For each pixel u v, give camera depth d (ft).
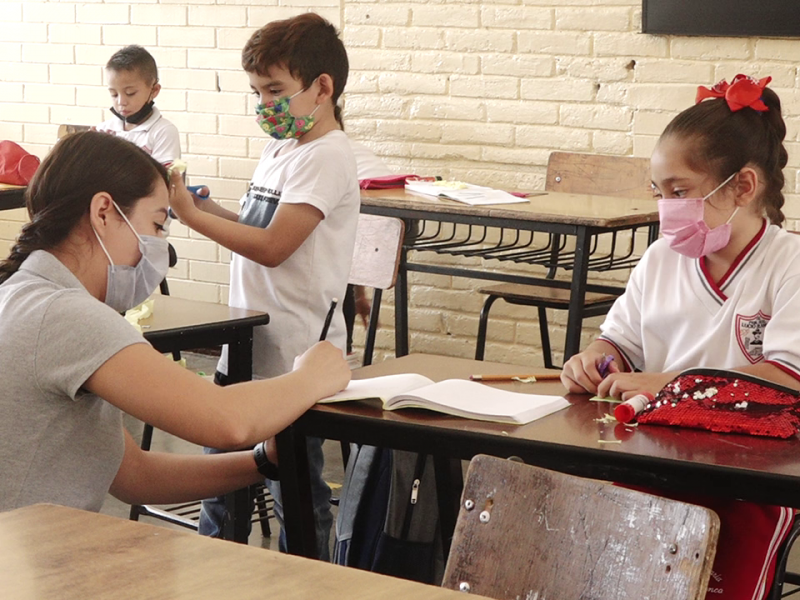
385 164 13.67
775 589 5.08
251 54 7.65
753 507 4.88
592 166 12.03
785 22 11.38
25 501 4.40
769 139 5.33
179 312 7.42
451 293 13.73
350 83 14.05
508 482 3.81
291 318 7.63
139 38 15.47
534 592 3.64
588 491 3.60
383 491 6.27
